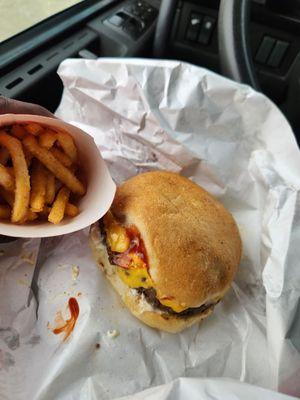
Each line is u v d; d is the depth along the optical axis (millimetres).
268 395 171
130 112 251
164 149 256
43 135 207
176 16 322
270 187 243
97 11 299
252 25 313
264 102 247
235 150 259
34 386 190
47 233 201
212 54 326
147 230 208
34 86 247
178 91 250
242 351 219
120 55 295
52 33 268
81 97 256
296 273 212
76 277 221
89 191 228
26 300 210
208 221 222
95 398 194
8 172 197
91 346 204
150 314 206
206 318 226
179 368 209
